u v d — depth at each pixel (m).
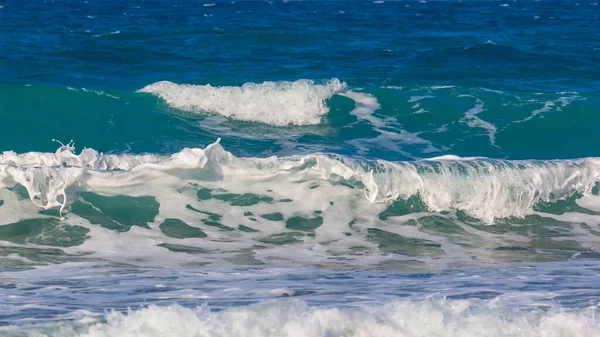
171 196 38.75
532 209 41.09
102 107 60.22
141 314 20.86
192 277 29.95
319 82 64.94
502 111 62.41
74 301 25.44
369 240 36.97
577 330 21.41
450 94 65.75
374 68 82.62
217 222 37.56
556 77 79.88
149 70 78.75
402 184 40.34
